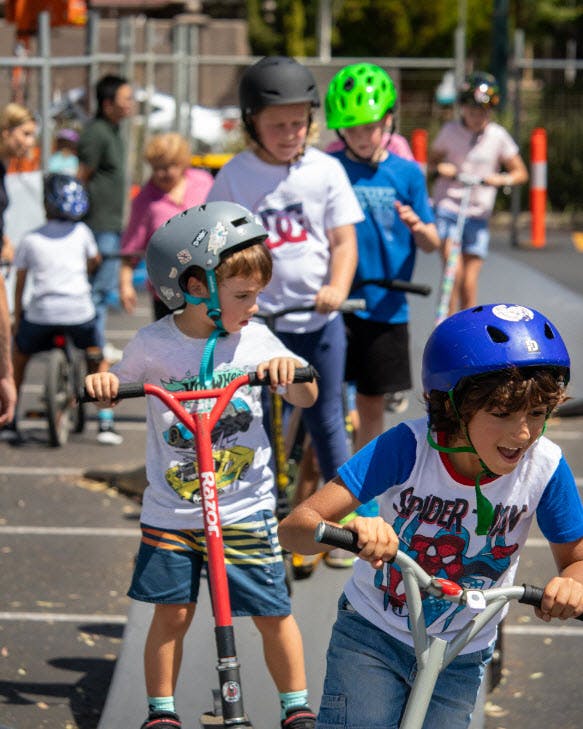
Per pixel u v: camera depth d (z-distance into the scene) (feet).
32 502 41.60
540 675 28.73
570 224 133.49
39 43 75.20
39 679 27.78
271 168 30.50
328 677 18.47
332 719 18.16
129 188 86.48
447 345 16.80
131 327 74.64
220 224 21.86
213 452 22.48
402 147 40.32
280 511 28.30
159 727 22.16
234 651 19.58
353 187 35.22
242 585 22.59
